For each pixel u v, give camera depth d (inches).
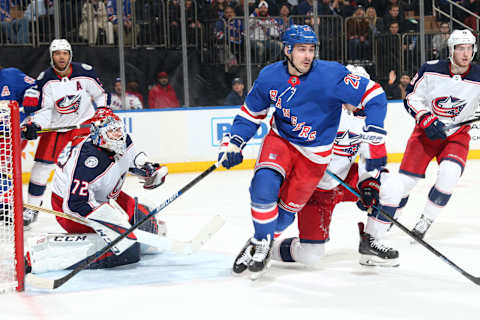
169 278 283.3
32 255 297.6
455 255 325.1
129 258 310.7
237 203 521.0
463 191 565.6
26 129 404.5
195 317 227.3
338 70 262.8
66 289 268.7
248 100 279.7
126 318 228.1
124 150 299.6
